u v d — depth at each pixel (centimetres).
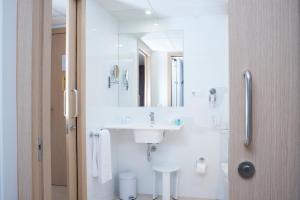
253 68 69
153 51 292
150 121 285
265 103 68
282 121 68
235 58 70
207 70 273
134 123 287
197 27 276
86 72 215
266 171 69
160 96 291
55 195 231
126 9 260
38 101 88
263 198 69
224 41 269
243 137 70
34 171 86
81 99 206
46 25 91
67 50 199
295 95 67
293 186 67
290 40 68
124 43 299
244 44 69
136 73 296
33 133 86
